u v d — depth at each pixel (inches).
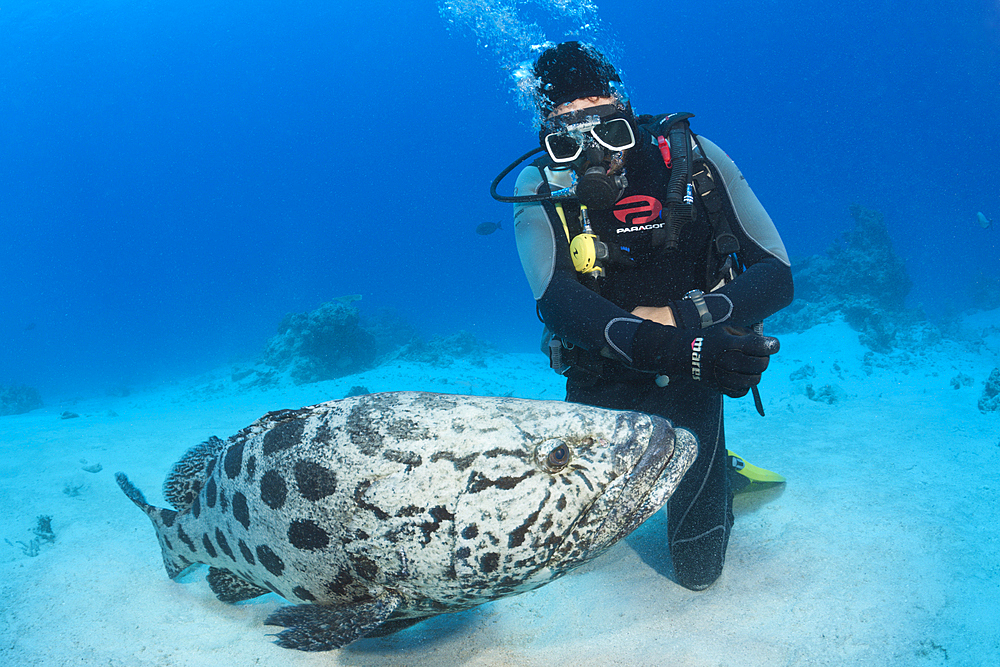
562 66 85.7
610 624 95.0
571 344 97.0
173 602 107.8
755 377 66.0
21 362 1860.2
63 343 2546.8
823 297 602.2
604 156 83.7
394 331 991.6
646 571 113.8
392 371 547.8
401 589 65.9
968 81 3440.0
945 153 3811.5
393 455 65.6
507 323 1706.4
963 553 114.9
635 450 65.9
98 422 350.6
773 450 196.4
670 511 105.6
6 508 171.2
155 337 2285.9
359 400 71.6
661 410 98.0
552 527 63.3
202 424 310.8
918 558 113.3
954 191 3503.9
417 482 64.1
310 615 65.8
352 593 69.4
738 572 110.8
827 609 96.5
